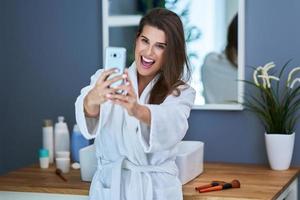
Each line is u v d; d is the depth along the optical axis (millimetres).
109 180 1967
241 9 2576
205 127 2711
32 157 2953
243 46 2594
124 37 2732
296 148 2594
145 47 1881
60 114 2893
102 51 2791
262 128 2635
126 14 2723
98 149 2039
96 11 2805
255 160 2660
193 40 2652
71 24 2844
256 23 2607
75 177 2340
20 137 2961
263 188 2127
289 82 2510
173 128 1821
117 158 1988
